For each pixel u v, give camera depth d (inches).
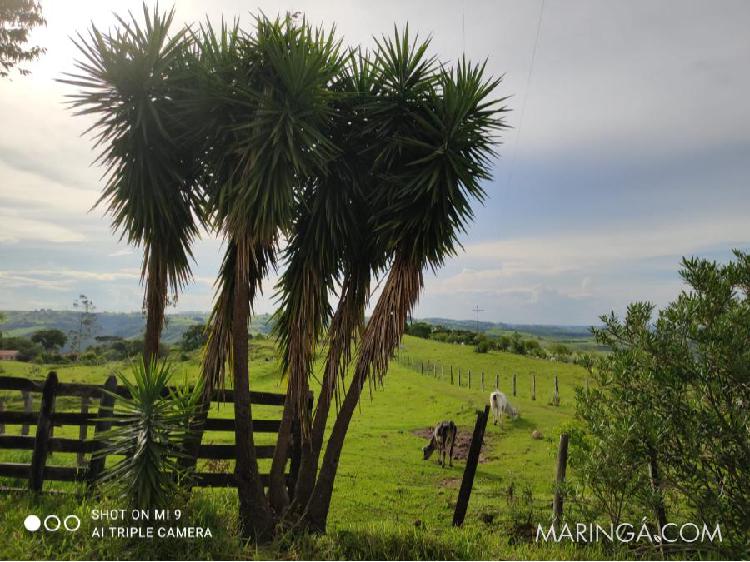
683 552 258.4
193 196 311.6
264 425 334.3
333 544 258.8
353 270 324.8
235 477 283.4
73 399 752.3
